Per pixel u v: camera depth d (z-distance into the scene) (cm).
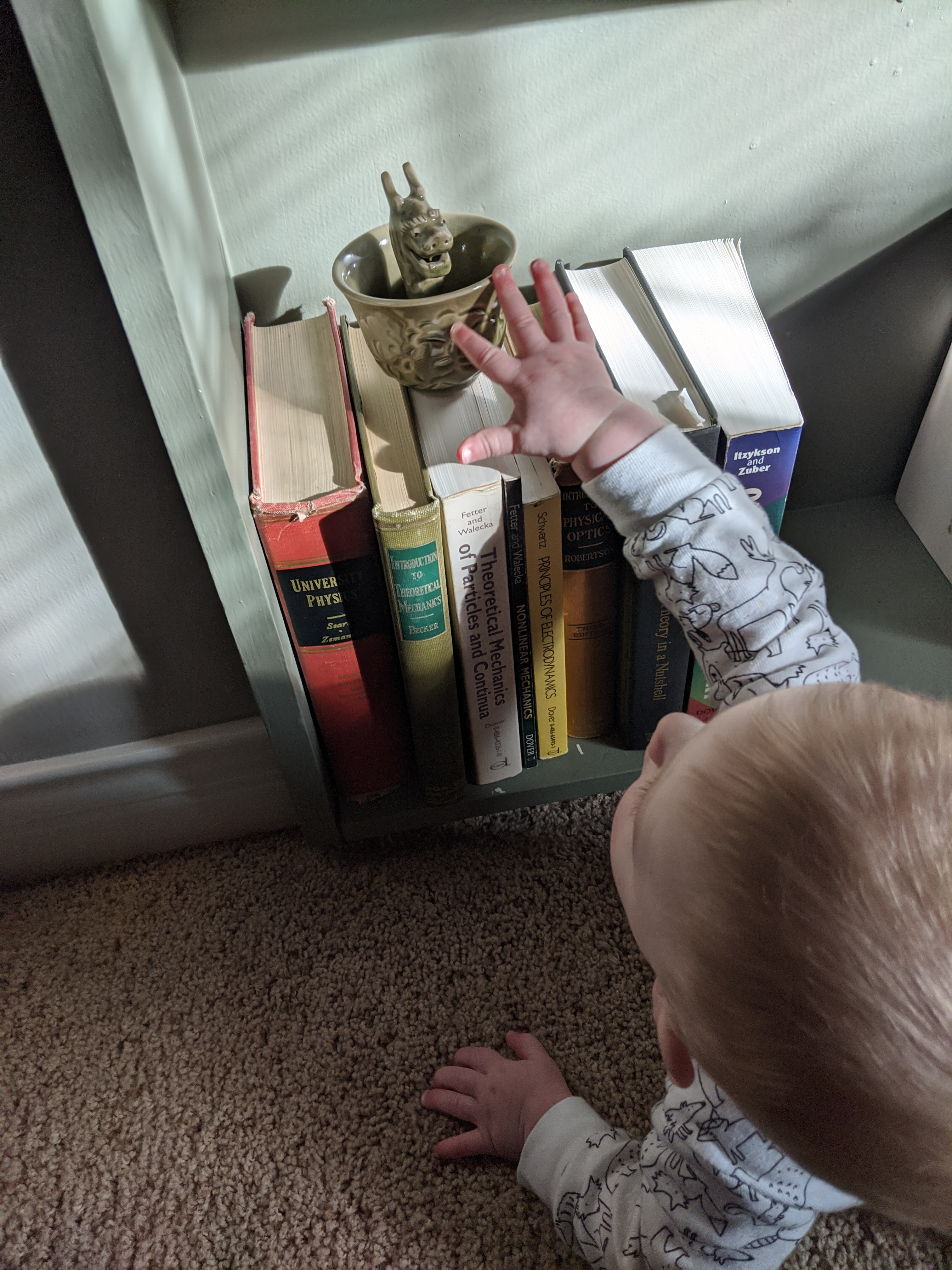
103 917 85
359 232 74
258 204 72
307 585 66
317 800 79
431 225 57
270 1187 67
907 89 73
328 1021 76
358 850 88
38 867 87
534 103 70
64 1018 78
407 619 68
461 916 82
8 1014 78
